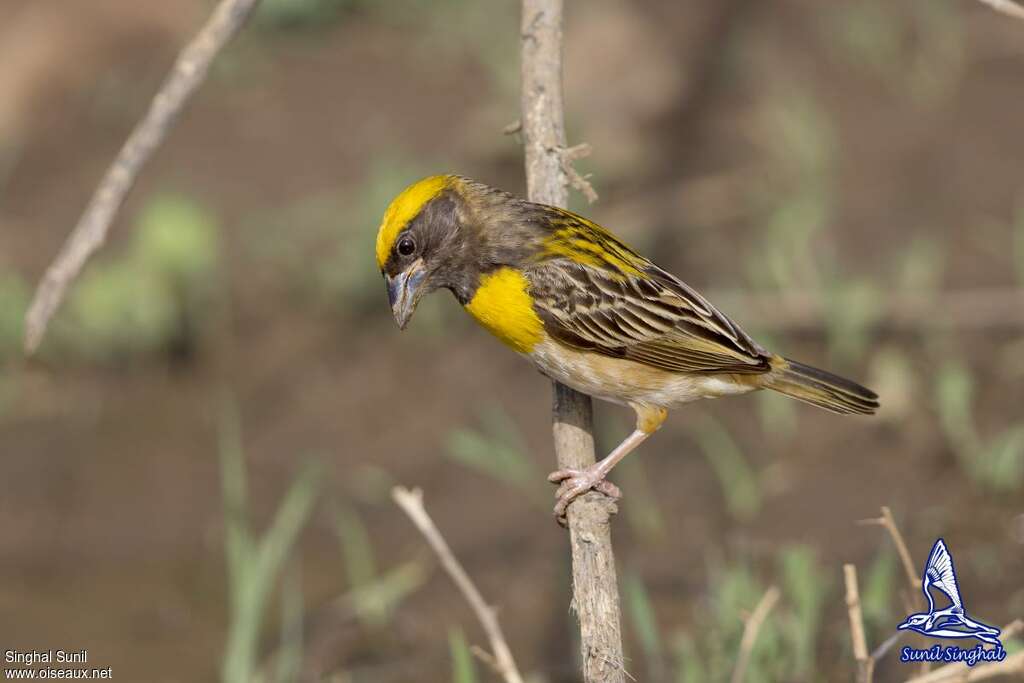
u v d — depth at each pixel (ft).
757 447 40.98
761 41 55.11
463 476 41.52
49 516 41.27
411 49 57.52
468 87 54.90
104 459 42.91
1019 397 40.98
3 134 54.08
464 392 43.88
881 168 49.52
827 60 54.60
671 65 53.26
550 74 28.35
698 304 28.99
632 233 47.19
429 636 35.88
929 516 37.83
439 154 51.31
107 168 52.42
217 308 46.96
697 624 34.91
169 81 23.45
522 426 42.52
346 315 46.73
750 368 29.19
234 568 34.35
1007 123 50.65
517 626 35.99
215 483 42.01
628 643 34.58
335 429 43.42
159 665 35.24
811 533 37.70
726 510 39.01
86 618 37.40
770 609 31.89
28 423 44.21
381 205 47.57
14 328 46.37
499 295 27.96
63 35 56.44
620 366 28.48
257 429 43.65
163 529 40.78
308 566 39.22
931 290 44.37
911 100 52.42
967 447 39.55
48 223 50.06
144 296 45.88
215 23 23.77
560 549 38.52
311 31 58.80
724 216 47.98
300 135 53.16
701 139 51.03
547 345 28.25
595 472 26.58
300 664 35.22
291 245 48.57
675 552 37.73
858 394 29.91
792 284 44.80
